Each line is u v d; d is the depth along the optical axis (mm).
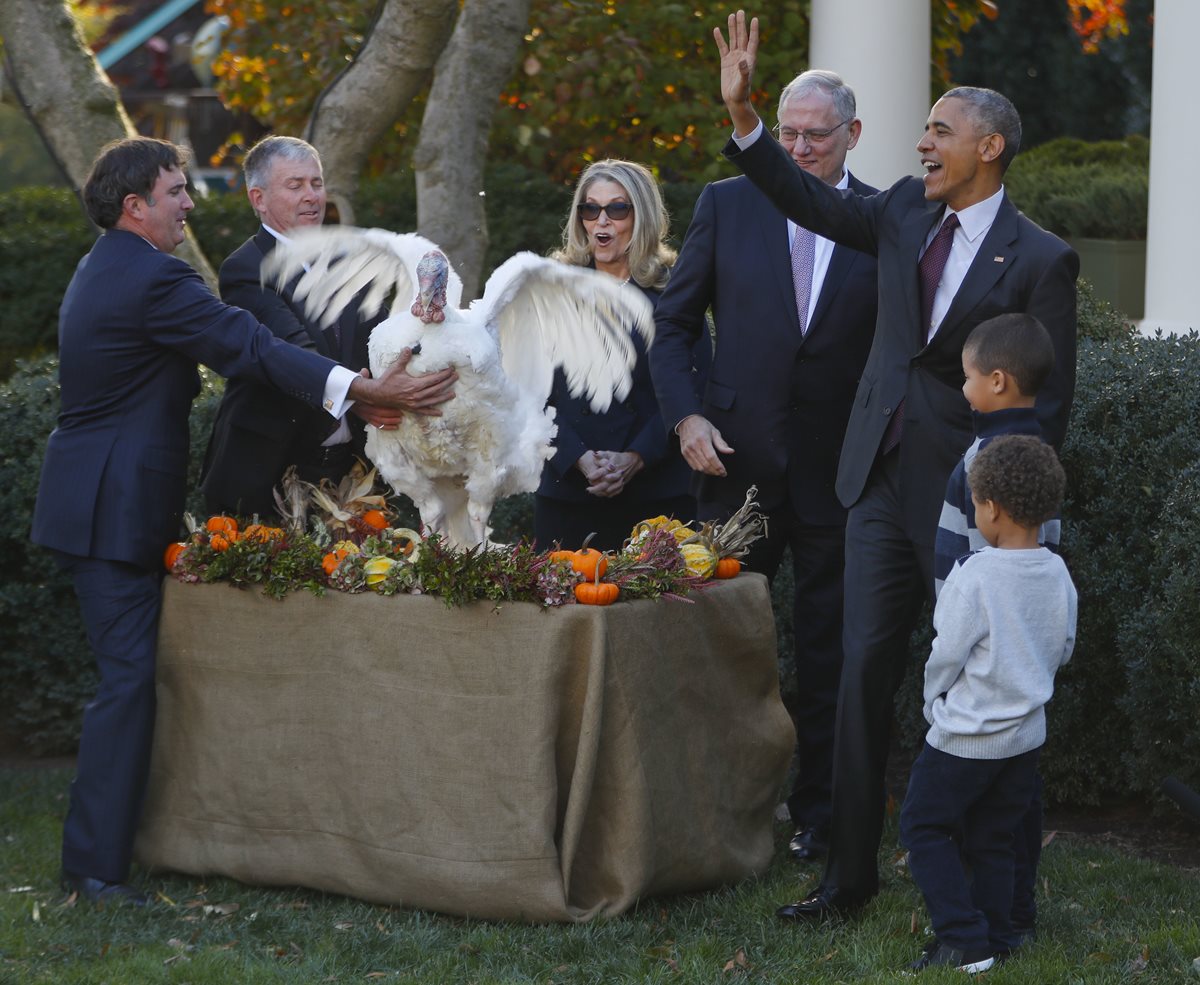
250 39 31688
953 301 11891
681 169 30078
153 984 11500
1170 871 13969
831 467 14211
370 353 11992
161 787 13742
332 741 12805
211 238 28859
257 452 13836
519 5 21000
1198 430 15188
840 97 13812
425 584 12180
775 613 17672
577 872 12383
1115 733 15523
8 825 15336
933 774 11266
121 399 13336
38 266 28344
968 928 11305
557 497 15055
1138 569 15148
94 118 20656
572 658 11906
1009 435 10914
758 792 13664
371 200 29156
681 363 14227
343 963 11781
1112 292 31453
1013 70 49906
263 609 13039
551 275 12430
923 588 12531
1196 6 20281
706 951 11906
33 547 16984
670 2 29281
